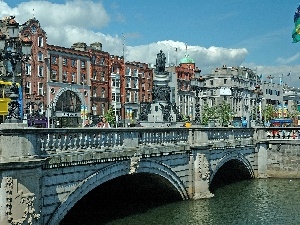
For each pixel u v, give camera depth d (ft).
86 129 62.59
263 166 128.77
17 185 49.93
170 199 93.56
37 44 196.13
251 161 125.29
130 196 98.48
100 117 201.77
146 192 95.66
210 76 341.62
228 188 112.57
